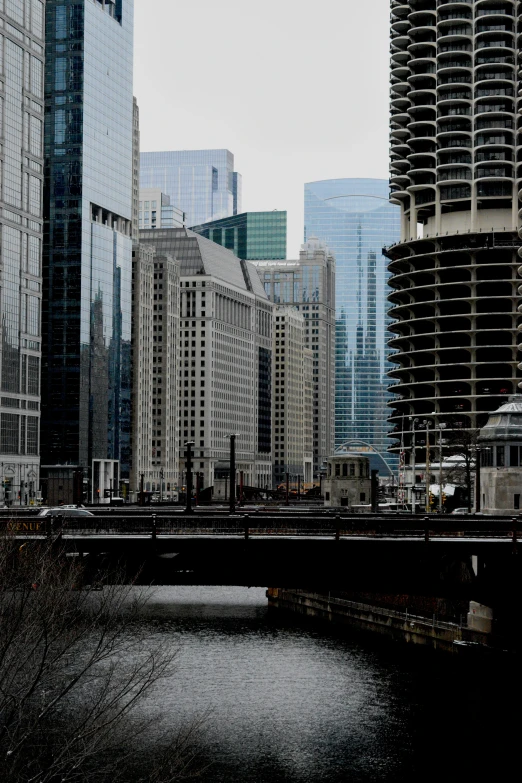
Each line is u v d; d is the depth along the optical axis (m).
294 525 84.94
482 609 117.19
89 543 78.88
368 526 85.38
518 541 80.38
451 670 113.69
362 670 113.50
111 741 61.22
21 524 81.62
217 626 143.25
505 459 133.38
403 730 91.44
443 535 85.25
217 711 94.94
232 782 77.44
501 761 83.50
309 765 81.62
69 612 65.25
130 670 87.31
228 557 79.94
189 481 141.12
